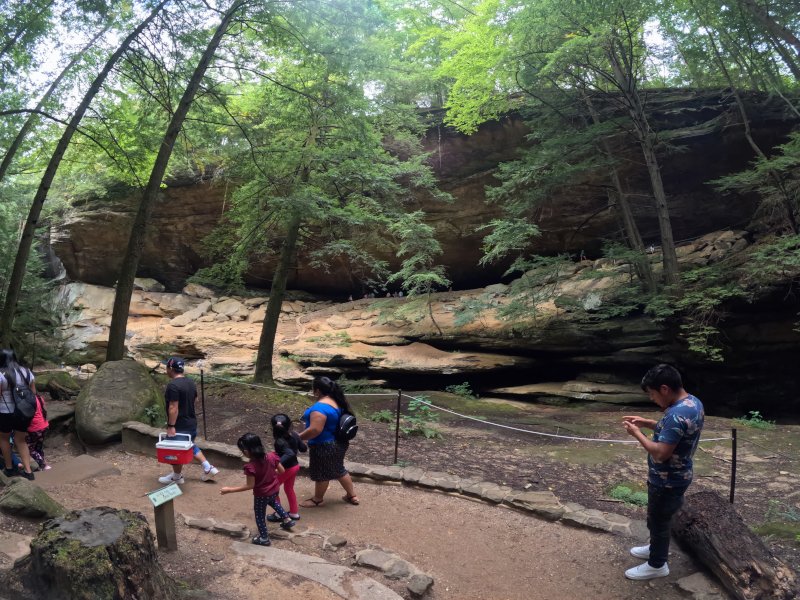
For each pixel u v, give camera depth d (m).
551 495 5.84
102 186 21.20
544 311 15.94
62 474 6.39
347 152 11.46
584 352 15.35
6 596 2.86
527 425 10.27
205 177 20.86
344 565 4.29
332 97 11.14
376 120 13.66
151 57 10.38
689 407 3.85
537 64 12.18
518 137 18.12
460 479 6.34
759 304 12.02
